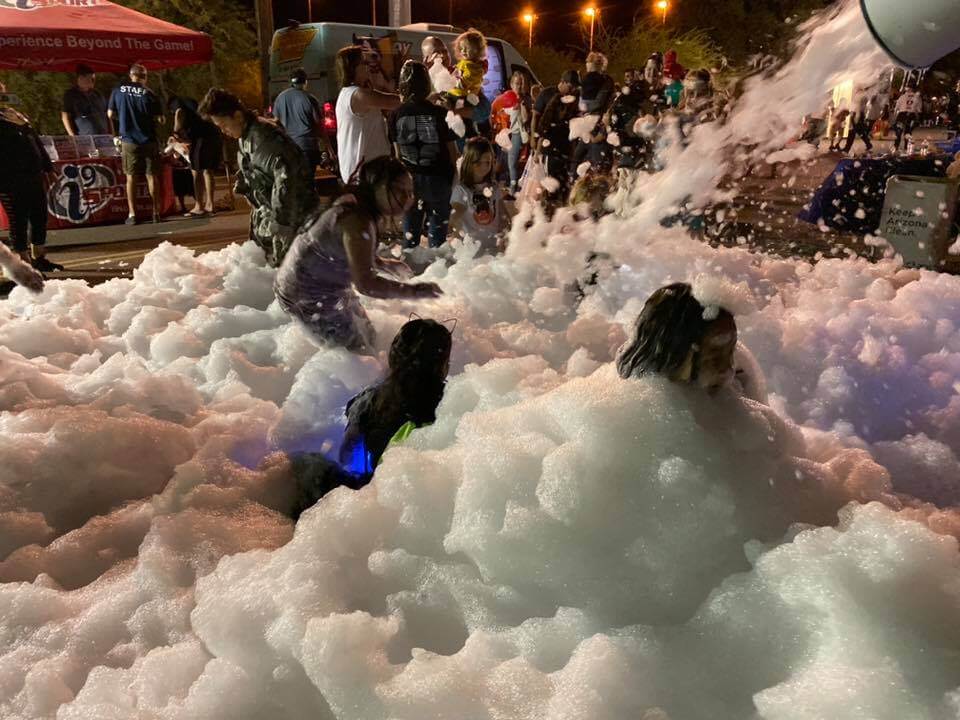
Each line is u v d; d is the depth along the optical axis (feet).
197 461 11.33
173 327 17.21
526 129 37.50
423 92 22.18
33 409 13.10
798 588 6.61
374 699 6.59
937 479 10.59
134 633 8.16
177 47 36.78
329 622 7.07
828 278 20.13
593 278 19.56
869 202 30.40
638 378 8.20
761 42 101.35
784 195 40.57
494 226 24.53
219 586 8.14
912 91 54.34
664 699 6.35
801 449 9.08
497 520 7.95
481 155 23.86
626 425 7.84
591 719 6.11
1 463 11.09
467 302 18.88
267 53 52.54
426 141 22.20
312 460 11.48
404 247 23.75
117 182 37.09
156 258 23.26
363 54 22.30
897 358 14.08
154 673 7.30
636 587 7.48
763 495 7.86
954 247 26.12
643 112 27.48
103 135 36.99
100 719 6.66
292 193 20.59
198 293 20.93
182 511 10.08
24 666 7.68
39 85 56.34
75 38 33.73
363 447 11.00
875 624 6.21
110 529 10.16
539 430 8.70
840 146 56.13
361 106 21.85
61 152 34.94
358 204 12.60
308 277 13.62
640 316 8.27
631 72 33.88
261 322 18.54
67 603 8.61
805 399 13.48
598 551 7.62
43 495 11.06
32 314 18.95
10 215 26.07
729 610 6.82
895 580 6.40
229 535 9.64
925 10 6.77
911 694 5.72
